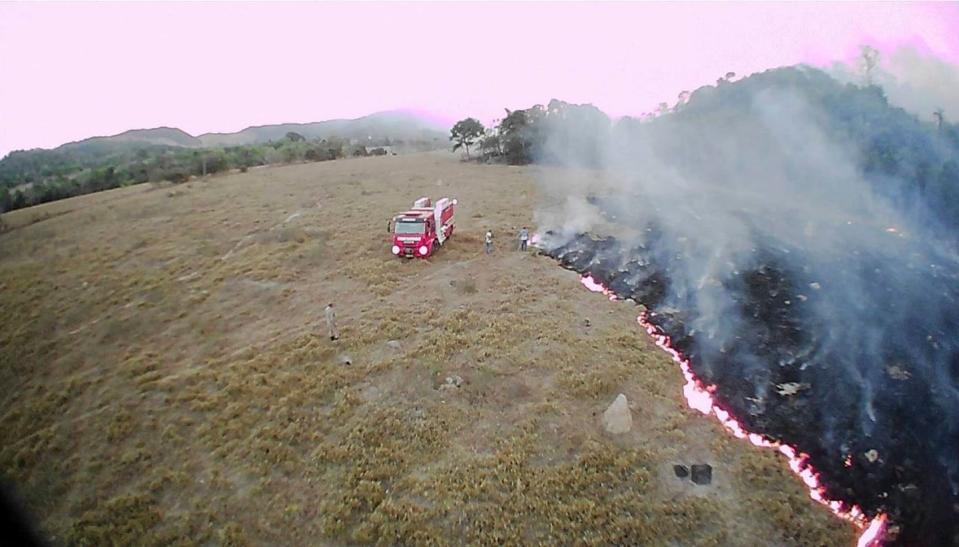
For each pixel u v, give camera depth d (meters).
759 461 12.28
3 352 18.97
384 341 18.05
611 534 10.24
